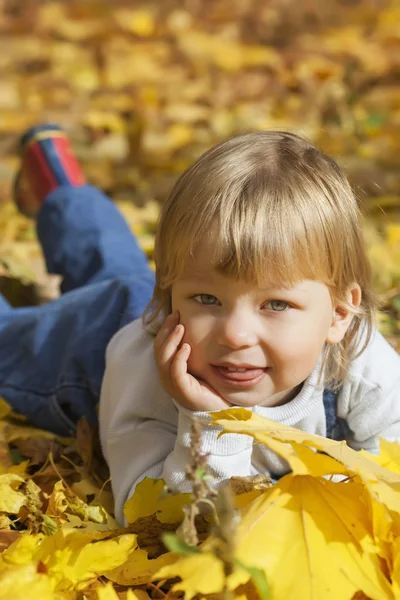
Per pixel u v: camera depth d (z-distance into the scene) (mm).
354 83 7586
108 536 2021
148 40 9680
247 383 1977
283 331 1942
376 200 5109
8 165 6207
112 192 5820
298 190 1988
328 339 2131
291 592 1572
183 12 10516
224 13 10398
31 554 1837
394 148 6211
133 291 2752
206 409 2002
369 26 9719
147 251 4199
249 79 7863
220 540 1521
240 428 1709
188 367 2025
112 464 2305
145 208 5094
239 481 1999
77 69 8445
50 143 3836
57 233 3432
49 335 2865
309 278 1963
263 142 2125
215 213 1941
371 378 2268
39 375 2836
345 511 1715
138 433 2238
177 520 2000
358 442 2369
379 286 3799
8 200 5586
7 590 1709
